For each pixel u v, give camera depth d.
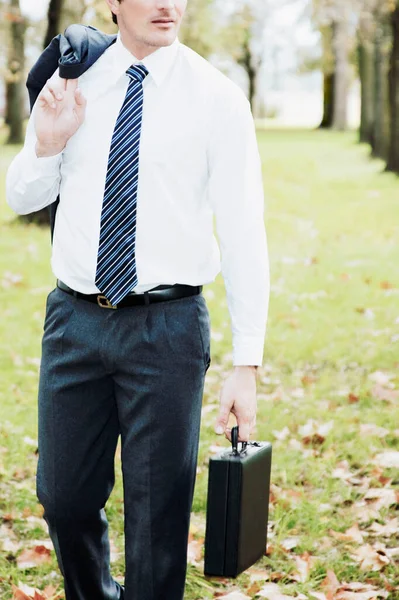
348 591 4.20
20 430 6.17
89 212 2.94
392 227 15.30
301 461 5.70
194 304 3.02
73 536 3.23
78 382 3.06
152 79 2.89
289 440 6.07
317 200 19.50
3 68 25.86
